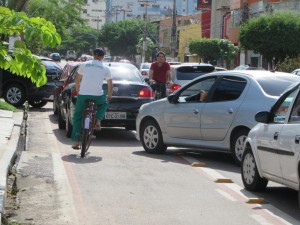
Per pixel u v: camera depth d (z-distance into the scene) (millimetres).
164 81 18922
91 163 11711
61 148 13594
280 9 54438
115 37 111938
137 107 15180
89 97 12305
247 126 11234
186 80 22125
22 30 5871
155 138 13234
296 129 7867
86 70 12266
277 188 9797
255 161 9195
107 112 14992
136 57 98750
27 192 9094
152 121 13312
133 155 13000
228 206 8523
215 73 12469
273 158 8453
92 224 7441
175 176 10656
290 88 8648
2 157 10727
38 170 10734
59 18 36688
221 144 11953
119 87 15125
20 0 15000
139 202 8641
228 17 68188
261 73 11977
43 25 5836
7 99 22625
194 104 12469
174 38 69375
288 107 8453
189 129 12500
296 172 7738
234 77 12039
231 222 7664
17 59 6117
